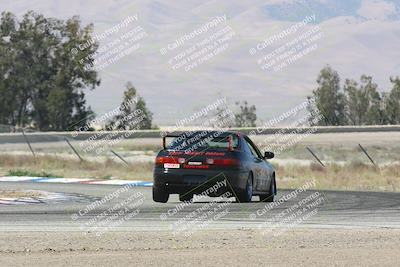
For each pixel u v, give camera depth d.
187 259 28.69
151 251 31.11
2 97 196.38
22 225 40.78
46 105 194.75
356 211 49.94
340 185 81.94
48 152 138.88
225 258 28.94
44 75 199.25
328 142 159.00
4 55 196.75
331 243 33.94
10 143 151.25
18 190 62.88
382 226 41.50
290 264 27.72
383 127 184.75
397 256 29.44
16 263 27.80
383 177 91.44
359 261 28.31
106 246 32.94
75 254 30.22
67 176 91.62
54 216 45.28
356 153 145.25
